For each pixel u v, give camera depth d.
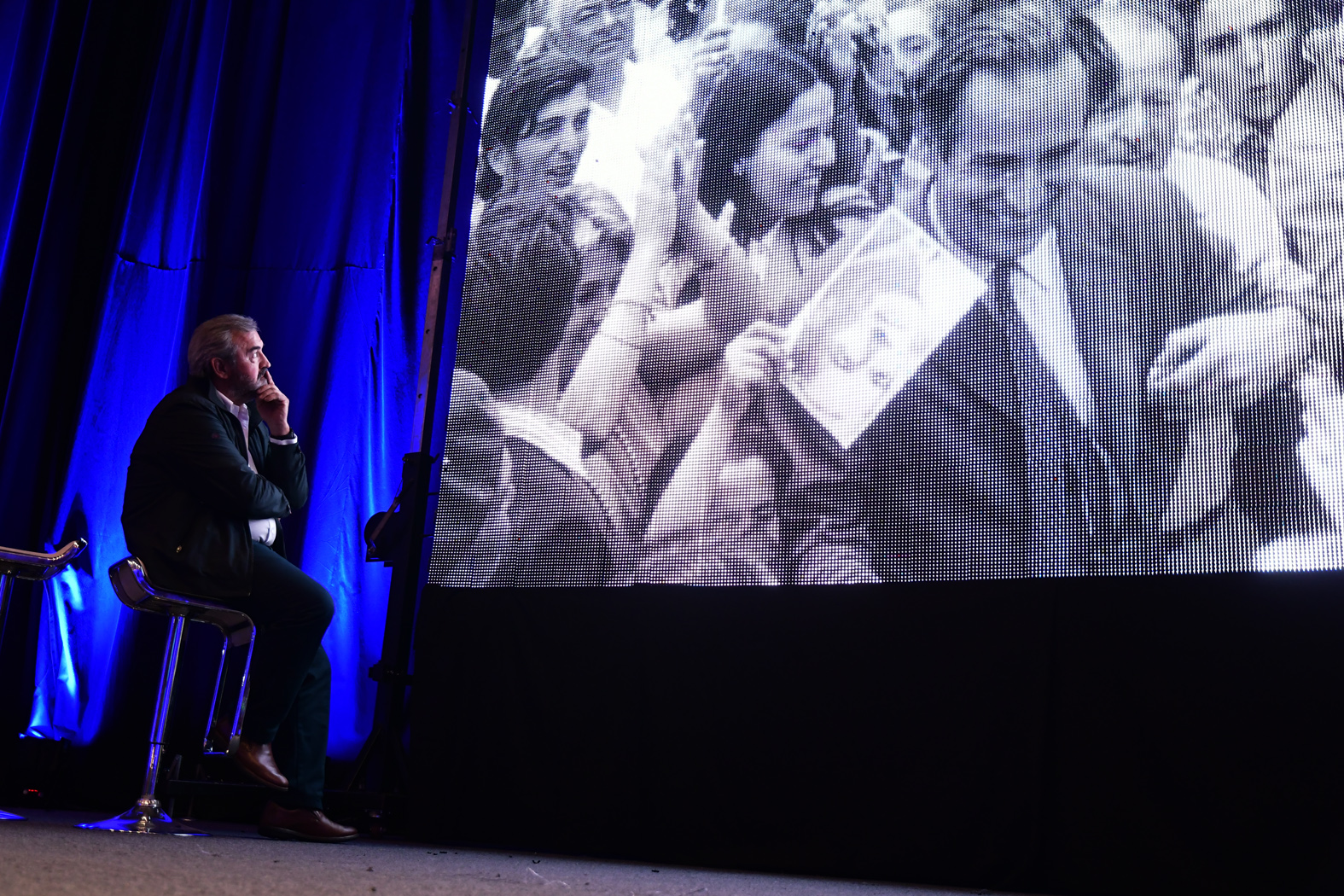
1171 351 2.38
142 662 3.35
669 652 2.69
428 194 3.65
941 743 2.41
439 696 2.87
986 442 2.50
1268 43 2.44
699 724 2.62
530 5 3.32
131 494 2.36
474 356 3.08
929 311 2.62
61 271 3.64
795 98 2.89
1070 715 2.32
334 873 1.66
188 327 3.62
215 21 3.86
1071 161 2.56
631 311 2.93
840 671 2.52
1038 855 2.28
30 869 1.39
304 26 3.86
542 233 3.10
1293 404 2.26
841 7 2.89
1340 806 2.08
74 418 3.53
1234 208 2.39
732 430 2.75
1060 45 2.63
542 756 2.75
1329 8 2.41
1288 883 2.09
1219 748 2.19
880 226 2.72
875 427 2.62
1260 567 2.22
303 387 3.53
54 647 3.35
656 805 2.62
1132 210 2.48
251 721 2.35
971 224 2.62
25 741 3.26
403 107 3.72
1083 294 2.48
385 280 3.59
